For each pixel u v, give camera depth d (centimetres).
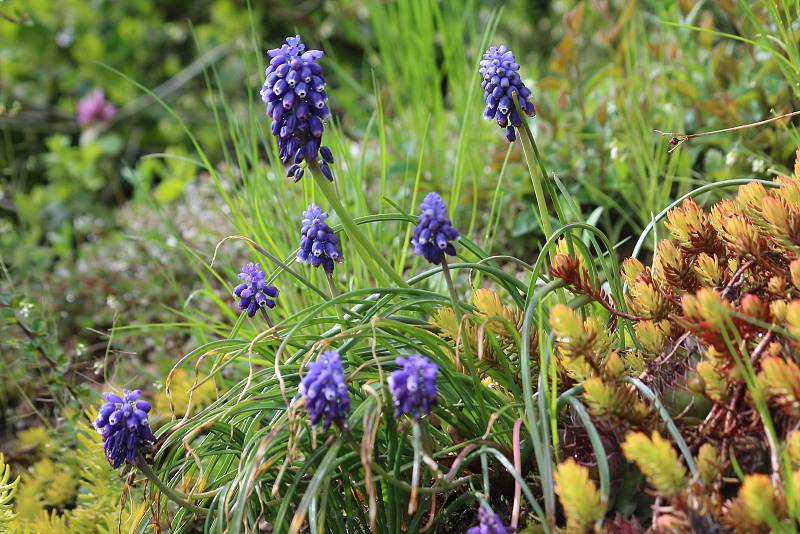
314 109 59
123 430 58
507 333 61
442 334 62
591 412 57
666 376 59
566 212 85
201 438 70
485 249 76
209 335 85
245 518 59
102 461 69
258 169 79
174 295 92
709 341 56
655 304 60
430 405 56
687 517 53
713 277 60
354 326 62
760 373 55
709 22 86
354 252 76
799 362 56
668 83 85
